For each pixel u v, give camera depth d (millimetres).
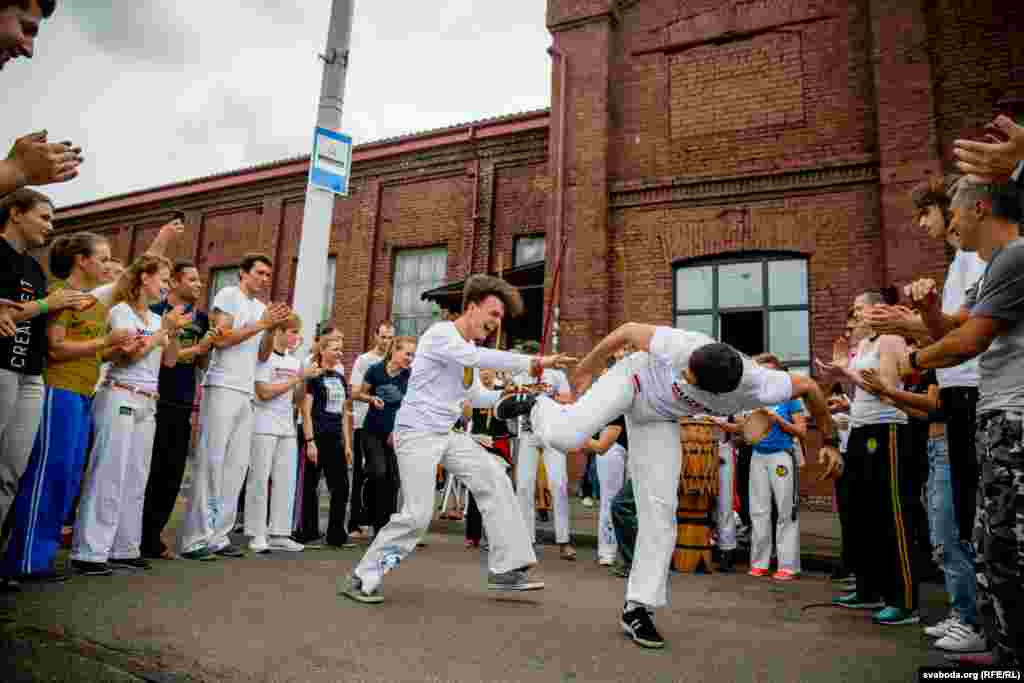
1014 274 2316
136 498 4250
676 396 3057
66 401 3666
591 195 10086
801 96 9250
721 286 9477
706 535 5605
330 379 6117
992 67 8188
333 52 7410
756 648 3068
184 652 2500
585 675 2518
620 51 10523
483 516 4027
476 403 4062
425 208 13734
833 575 5297
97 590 3463
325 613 3246
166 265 4289
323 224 7059
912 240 8148
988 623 2504
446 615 3377
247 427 5043
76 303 3115
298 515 6176
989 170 2361
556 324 9914
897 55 8555
